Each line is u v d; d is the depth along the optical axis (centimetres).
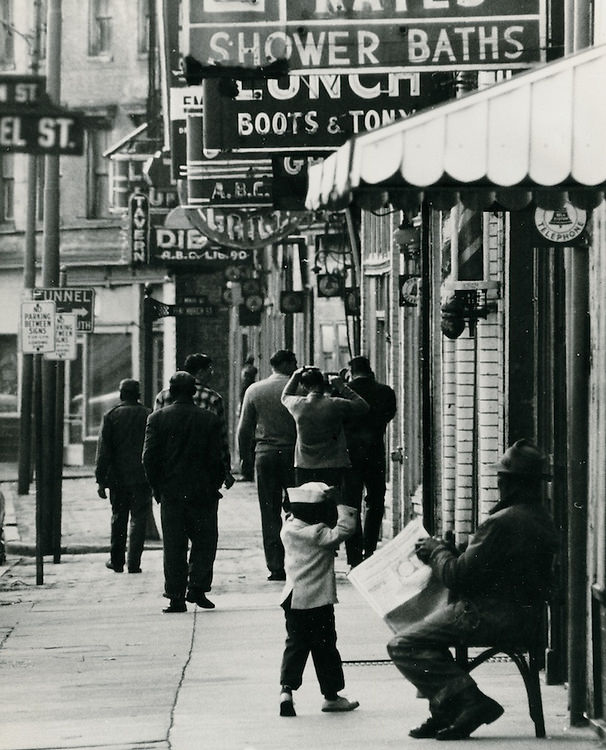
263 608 1966
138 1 5953
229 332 5803
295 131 1714
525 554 1135
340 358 3488
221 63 1360
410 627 1181
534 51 1350
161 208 4688
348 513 1300
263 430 2248
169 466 1947
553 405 1396
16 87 831
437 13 1353
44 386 2767
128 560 2477
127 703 1363
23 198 6225
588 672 1202
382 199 1059
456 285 1797
